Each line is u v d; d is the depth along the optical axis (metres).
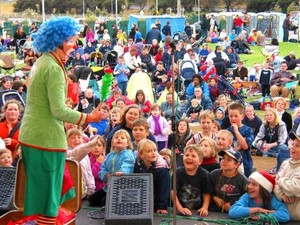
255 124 8.32
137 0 56.88
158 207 4.96
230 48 18.58
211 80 11.91
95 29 31.86
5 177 4.61
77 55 17.16
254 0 51.53
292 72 16.14
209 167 5.44
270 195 4.84
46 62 3.66
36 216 3.98
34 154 3.70
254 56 23.78
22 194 4.00
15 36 25.95
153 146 4.99
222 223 4.78
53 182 3.75
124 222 4.19
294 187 4.70
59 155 3.75
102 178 5.12
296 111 8.71
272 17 32.34
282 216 4.72
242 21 31.00
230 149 5.37
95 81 12.02
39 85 3.66
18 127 6.02
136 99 9.27
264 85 13.73
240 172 5.21
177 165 6.12
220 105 9.71
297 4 48.16
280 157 7.01
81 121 3.68
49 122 3.70
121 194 4.42
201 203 5.11
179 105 9.89
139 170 5.02
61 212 4.08
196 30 28.89
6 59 16.16
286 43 29.84
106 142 6.49
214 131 6.53
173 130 4.17
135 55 15.89
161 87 13.05
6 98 8.31
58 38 3.66
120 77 13.31
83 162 5.17
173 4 55.06
